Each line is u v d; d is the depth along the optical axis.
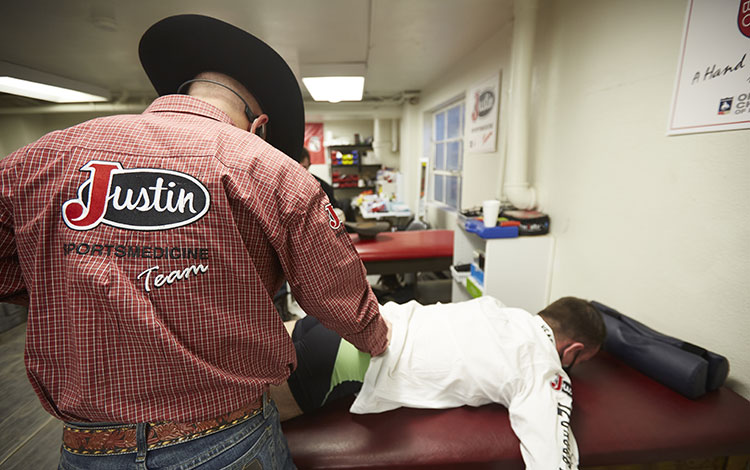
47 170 0.45
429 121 4.90
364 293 0.72
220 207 0.48
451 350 1.04
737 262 1.07
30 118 4.98
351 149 6.49
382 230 2.78
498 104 2.60
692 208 1.20
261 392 0.60
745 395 1.07
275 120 0.79
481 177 3.01
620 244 1.53
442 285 3.40
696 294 1.20
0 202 0.46
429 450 0.92
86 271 0.44
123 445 0.51
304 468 0.89
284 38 2.04
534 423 0.87
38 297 0.47
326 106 5.41
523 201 2.13
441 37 2.67
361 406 1.01
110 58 2.62
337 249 0.61
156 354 0.47
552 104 1.95
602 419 1.00
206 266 0.48
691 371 1.04
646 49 1.34
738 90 1.03
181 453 0.53
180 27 0.61
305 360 1.07
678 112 1.22
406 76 4.00
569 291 1.89
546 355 1.01
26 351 0.48
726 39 1.05
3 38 2.08
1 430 1.58
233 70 0.65
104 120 0.51
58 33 2.02
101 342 0.46
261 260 0.56
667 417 1.00
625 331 1.30
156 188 0.47
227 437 0.56
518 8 1.92
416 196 5.49
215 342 0.51
